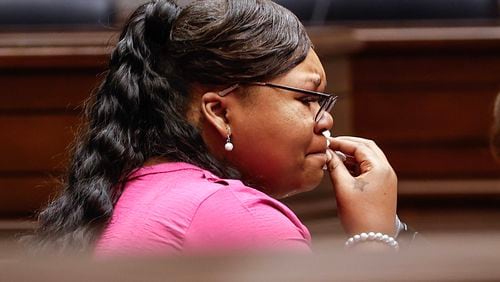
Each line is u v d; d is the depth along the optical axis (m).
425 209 11.14
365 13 11.67
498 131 5.93
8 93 9.61
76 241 3.92
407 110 11.32
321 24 11.28
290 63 4.11
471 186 11.12
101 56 9.48
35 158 9.65
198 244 3.70
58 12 11.12
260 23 4.09
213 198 3.81
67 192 4.23
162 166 4.07
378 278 1.67
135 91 4.20
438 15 11.74
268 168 4.20
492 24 11.63
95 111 4.34
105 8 11.05
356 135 11.34
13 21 11.09
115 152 4.14
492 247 1.71
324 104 4.22
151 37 4.22
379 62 11.29
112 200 4.05
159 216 3.81
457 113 11.28
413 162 11.33
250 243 3.59
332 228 9.02
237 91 4.11
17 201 9.64
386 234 4.27
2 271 1.77
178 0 4.24
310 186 4.30
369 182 4.36
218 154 4.20
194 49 4.08
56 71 9.57
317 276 1.68
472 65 11.25
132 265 1.72
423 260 1.70
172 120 4.14
